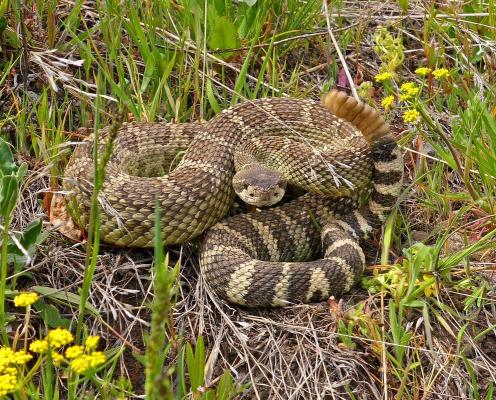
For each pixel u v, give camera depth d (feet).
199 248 3.92
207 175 3.96
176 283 3.78
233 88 4.39
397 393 3.61
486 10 4.68
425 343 3.73
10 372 3.22
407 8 4.67
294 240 4.01
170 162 4.18
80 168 3.93
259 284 3.76
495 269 3.90
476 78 4.43
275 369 3.65
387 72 4.31
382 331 3.69
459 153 4.18
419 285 3.80
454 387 3.67
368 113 3.89
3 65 4.23
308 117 4.26
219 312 3.77
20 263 3.69
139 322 3.71
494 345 3.77
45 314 3.62
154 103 4.18
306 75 4.50
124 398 3.50
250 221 3.98
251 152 4.13
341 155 4.03
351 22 4.66
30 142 4.10
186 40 4.34
